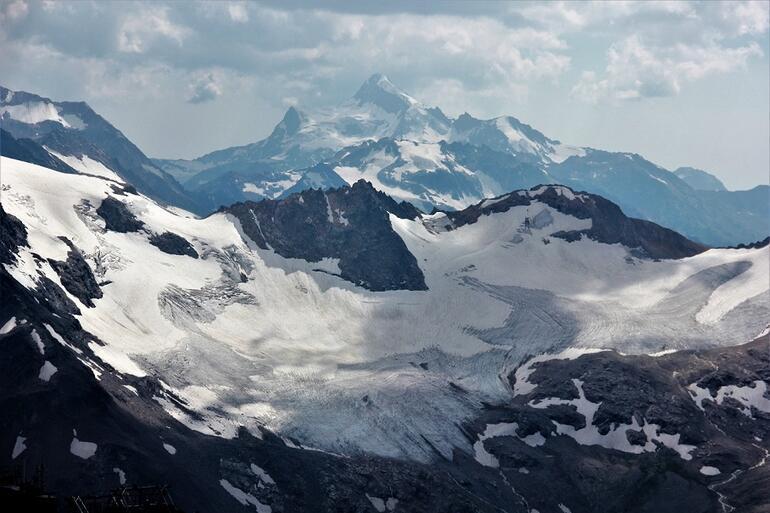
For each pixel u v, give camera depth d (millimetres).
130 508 144250
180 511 146625
